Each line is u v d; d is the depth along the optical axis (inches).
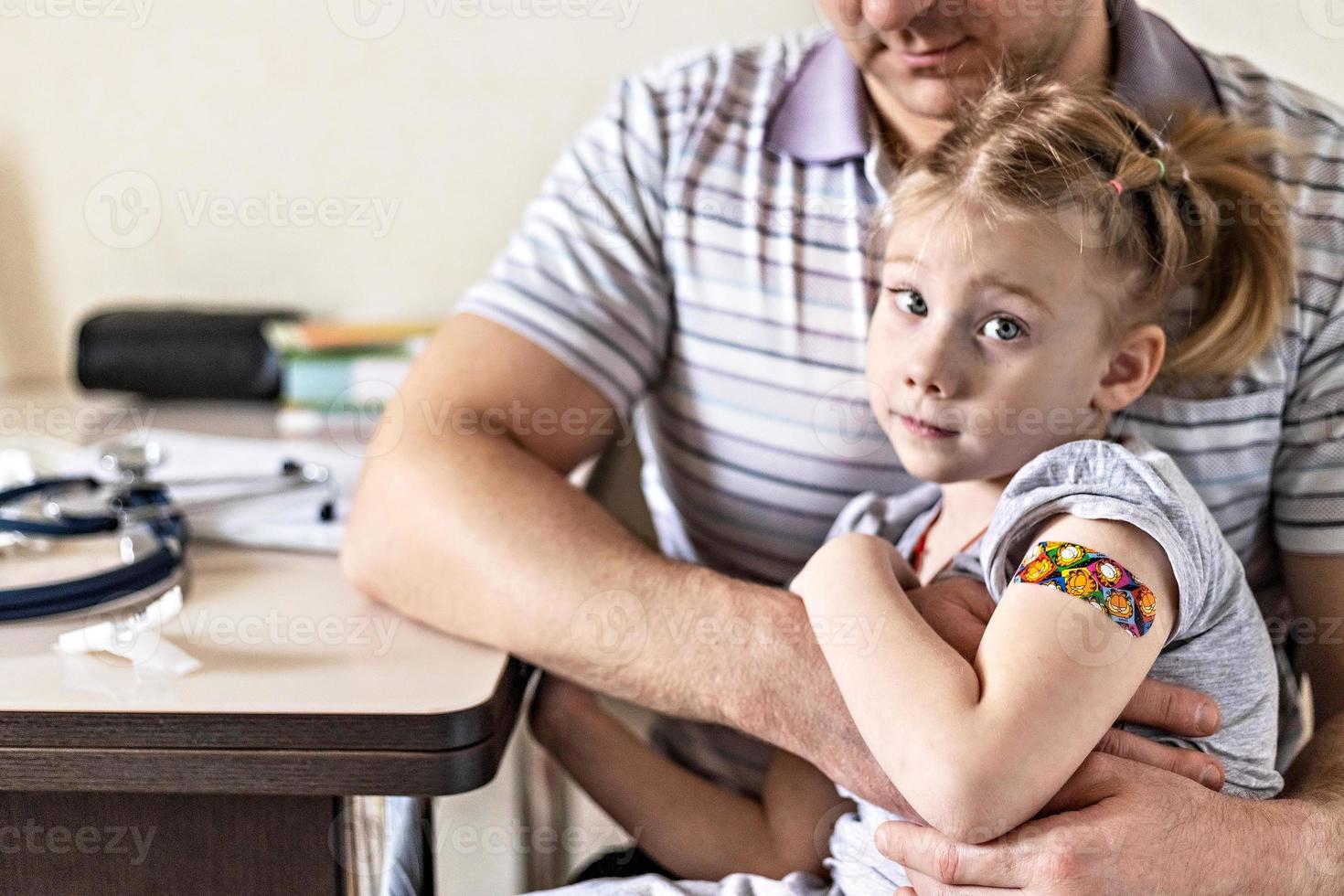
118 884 28.6
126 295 67.9
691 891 30.6
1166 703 27.8
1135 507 26.6
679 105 38.7
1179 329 32.9
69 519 36.1
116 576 33.1
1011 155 28.9
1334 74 44.9
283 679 28.7
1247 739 29.3
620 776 35.2
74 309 68.1
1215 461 34.0
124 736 27.0
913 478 36.9
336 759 27.2
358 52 64.5
